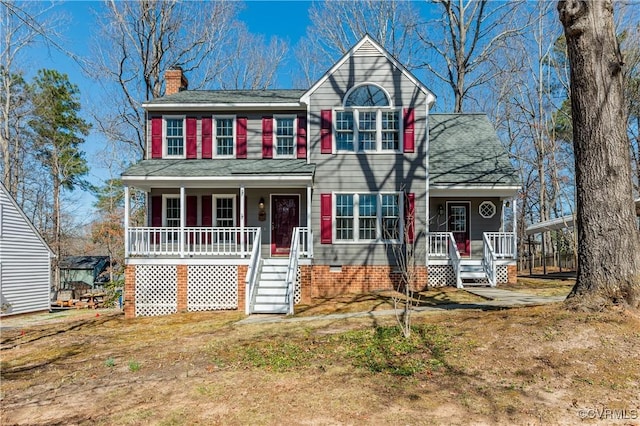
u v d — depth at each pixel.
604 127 7.36
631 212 7.29
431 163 16.92
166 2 24.39
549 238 33.06
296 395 5.48
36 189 35.56
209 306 13.55
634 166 27.52
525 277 20.58
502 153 17.27
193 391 5.85
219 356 7.54
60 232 36.28
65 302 25.05
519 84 27.44
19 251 19.70
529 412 4.72
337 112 15.68
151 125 16.14
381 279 15.20
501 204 16.98
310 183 14.43
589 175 7.50
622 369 5.52
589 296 7.32
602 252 7.31
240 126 16.19
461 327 7.79
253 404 5.27
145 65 24.47
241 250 13.70
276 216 16.02
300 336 8.56
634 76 19.22
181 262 13.61
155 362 7.47
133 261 13.60
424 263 15.12
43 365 7.96
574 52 7.70
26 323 15.60
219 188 16.00
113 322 12.83
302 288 13.65
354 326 9.10
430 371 6.01
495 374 5.74
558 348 6.19
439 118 19.78
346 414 4.84
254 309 12.20
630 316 6.73
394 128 15.59
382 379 5.86
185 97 16.83
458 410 4.83
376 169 15.45
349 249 15.32
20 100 31.09
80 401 5.82
